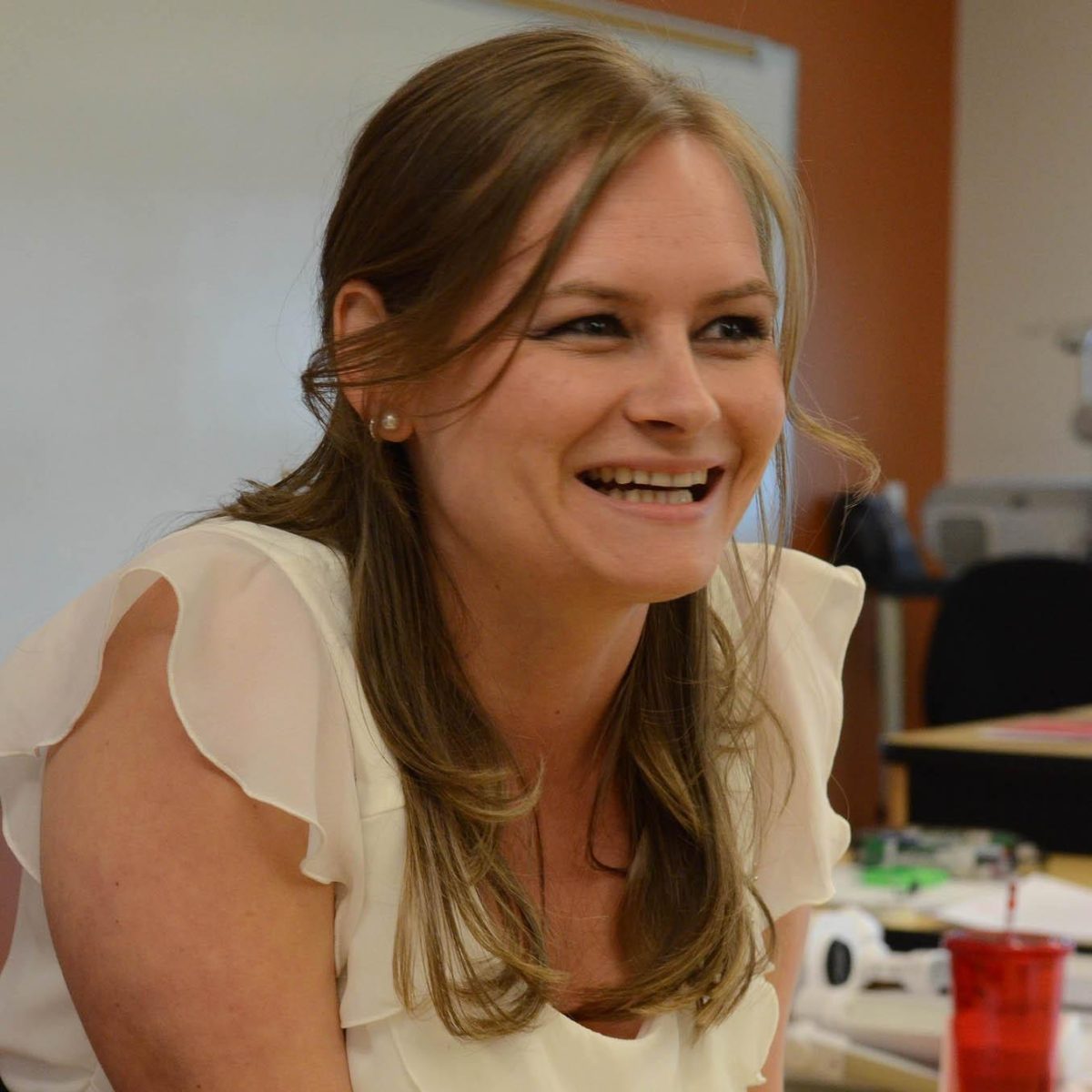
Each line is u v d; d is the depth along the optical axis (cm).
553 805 135
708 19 616
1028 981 154
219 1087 112
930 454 781
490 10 537
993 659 509
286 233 498
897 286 754
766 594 151
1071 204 762
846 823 158
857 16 719
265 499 137
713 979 134
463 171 114
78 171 450
